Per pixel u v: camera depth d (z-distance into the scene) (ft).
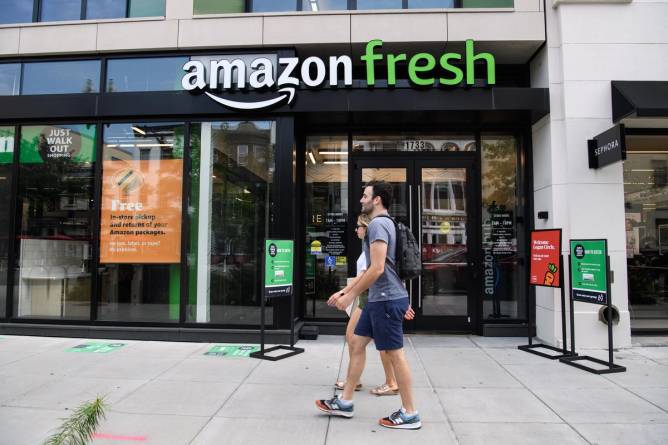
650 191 23.75
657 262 23.71
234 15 22.08
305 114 21.94
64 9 23.86
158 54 22.79
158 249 22.30
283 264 19.54
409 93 21.39
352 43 21.83
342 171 24.12
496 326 22.76
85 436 7.25
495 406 13.26
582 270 18.01
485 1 22.63
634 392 14.48
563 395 14.20
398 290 11.69
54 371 16.56
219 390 14.53
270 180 22.07
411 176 23.90
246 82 22.09
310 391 14.52
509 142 23.84
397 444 10.78
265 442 10.85
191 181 22.50
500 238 23.50
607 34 20.90
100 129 22.85
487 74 21.15
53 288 22.85
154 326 21.90
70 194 23.09
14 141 23.50
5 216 23.44
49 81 23.49
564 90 20.77
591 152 20.45
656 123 21.57
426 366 17.48
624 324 20.15
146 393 14.23
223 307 21.93
